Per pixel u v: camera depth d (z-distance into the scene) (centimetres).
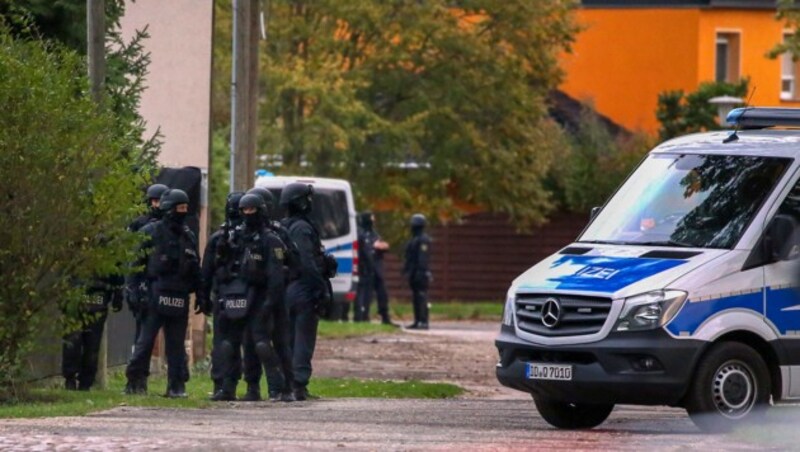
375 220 13662
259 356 5062
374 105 13500
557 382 4075
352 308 11981
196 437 3728
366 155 13275
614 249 4259
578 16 15150
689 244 4203
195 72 7319
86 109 4722
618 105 16112
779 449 3656
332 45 13038
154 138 5666
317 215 10069
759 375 4053
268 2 12431
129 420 4194
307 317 5238
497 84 13538
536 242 14762
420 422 4338
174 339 5094
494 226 14825
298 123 12925
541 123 14100
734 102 8806
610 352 4000
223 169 9406
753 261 4097
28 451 3406
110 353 5906
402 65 13400
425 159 13600
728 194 4256
